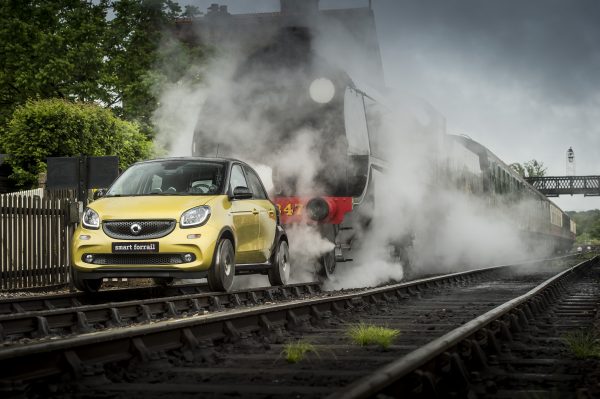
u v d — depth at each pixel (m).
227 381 5.16
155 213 10.05
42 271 14.38
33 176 25.20
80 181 13.12
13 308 9.12
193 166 11.31
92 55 31.36
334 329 8.38
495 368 5.75
